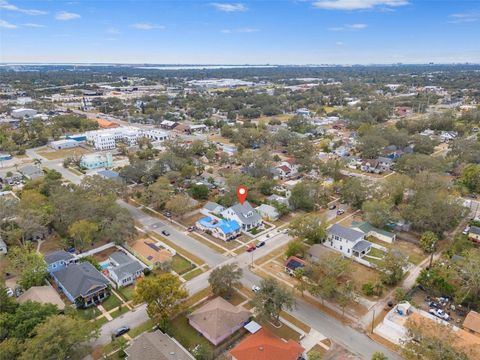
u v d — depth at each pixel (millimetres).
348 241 72750
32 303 49562
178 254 73688
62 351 40062
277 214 90500
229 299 59406
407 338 48688
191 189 104438
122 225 75250
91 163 133375
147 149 148125
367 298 59844
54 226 82000
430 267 66000
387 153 143000
